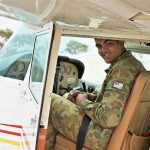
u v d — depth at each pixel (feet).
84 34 7.82
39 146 6.97
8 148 10.15
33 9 5.77
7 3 5.80
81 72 12.64
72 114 8.45
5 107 10.48
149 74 7.45
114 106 7.37
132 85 7.58
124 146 7.55
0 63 11.41
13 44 11.73
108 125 7.54
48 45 6.72
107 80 8.16
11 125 10.08
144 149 7.97
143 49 10.07
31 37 11.29
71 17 5.91
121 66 7.75
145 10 4.42
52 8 5.35
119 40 7.73
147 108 7.86
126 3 4.26
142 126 8.00
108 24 6.03
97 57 16.79
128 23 5.49
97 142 7.88
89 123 8.09
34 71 8.98
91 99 9.53
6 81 10.77
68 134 8.48
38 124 6.87
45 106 6.89
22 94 10.07
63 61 11.96
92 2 4.40
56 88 11.86
